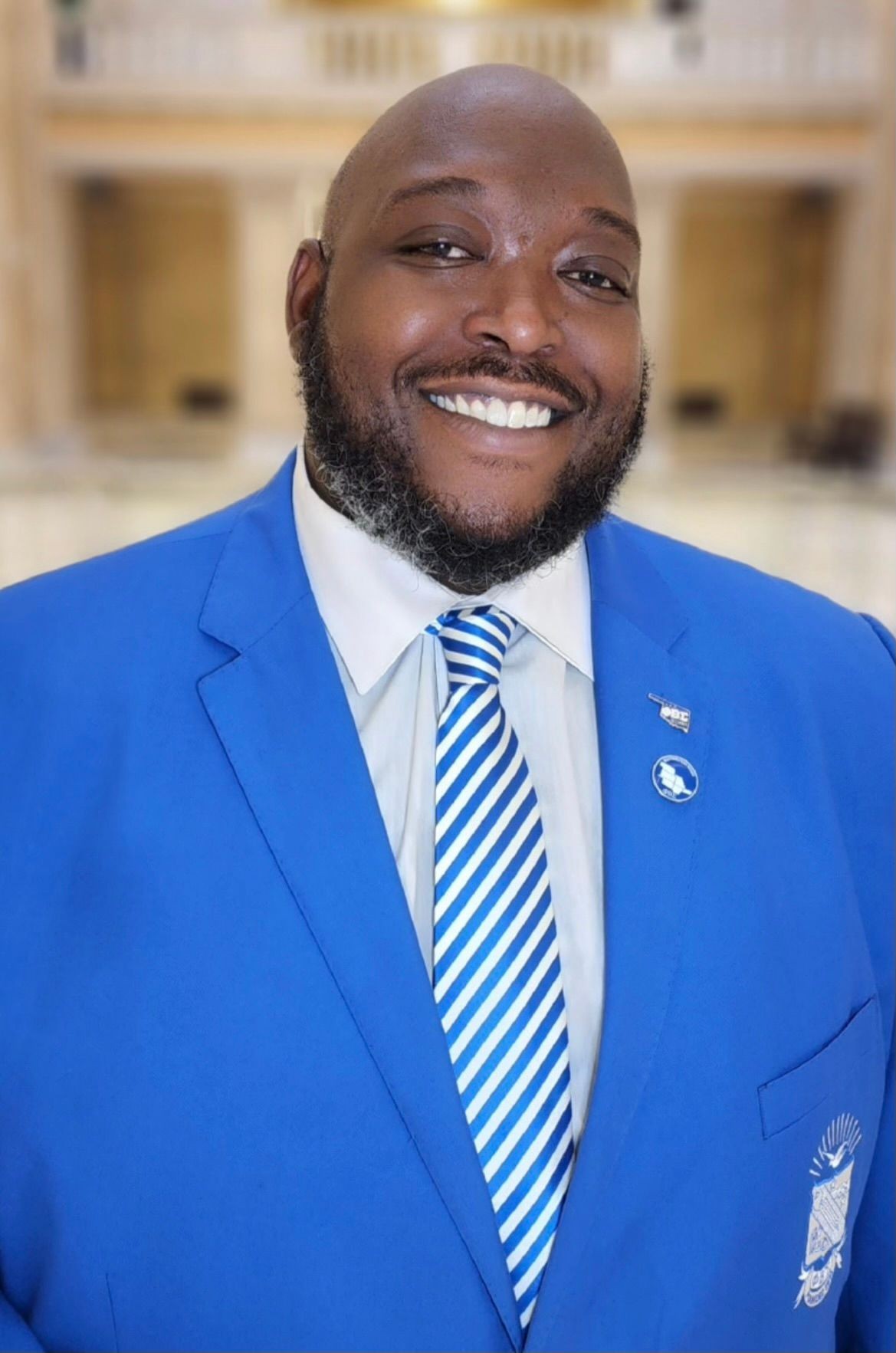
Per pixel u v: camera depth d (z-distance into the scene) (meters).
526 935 0.96
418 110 0.99
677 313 21.78
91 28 16.72
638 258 1.02
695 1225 0.99
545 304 0.96
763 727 1.11
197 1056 0.91
